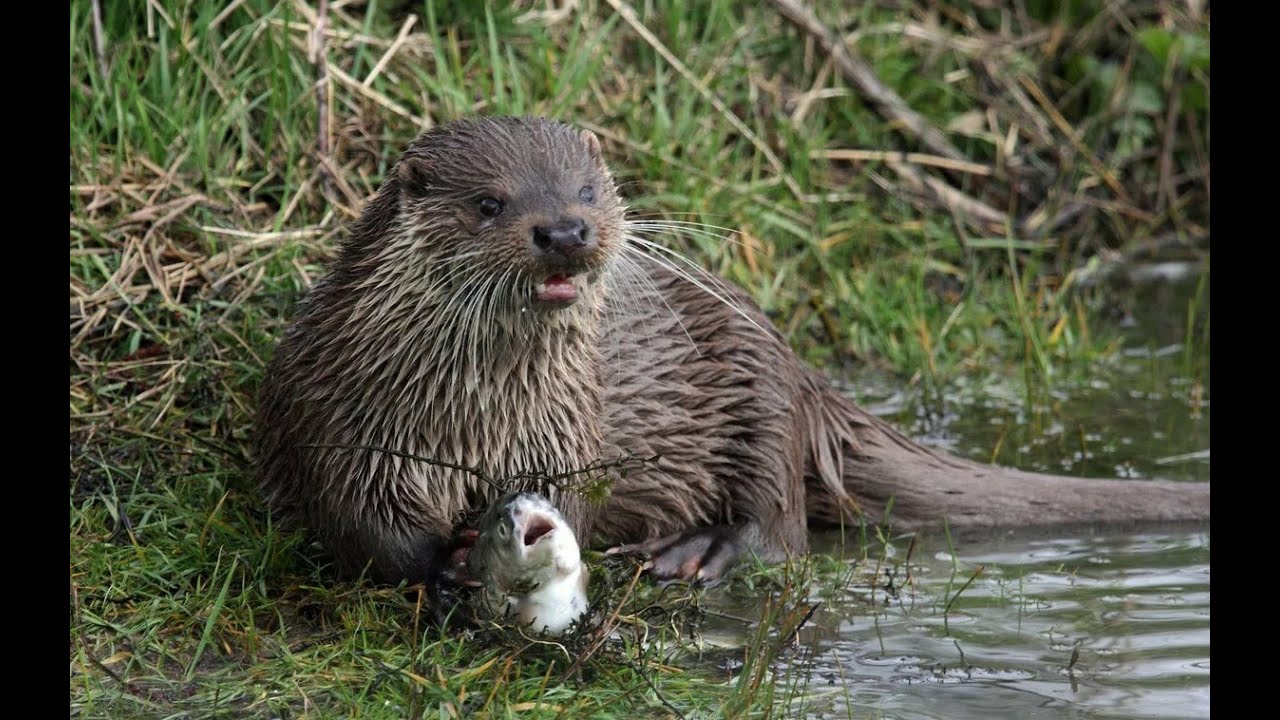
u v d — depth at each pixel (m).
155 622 10.06
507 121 10.75
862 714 9.32
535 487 10.64
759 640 9.57
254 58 16.38
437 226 10.27
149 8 15.90
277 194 15.55
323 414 10.62
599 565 10.45
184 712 9.14
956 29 21.39
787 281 17.12
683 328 12.23
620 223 10.55
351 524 10.55
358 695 9.20
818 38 19.16
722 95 18.62
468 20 17.59
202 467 12.30
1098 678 9.89
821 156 18.67
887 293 17.53
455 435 10.51
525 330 10.38
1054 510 13.28
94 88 15.21
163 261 14.34
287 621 10.38
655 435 12.10
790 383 12.83
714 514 12.58
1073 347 17.11
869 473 13.40
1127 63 21.25
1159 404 15.85
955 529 13.26
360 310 10.51
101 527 11.36
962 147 20.47
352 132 16.19
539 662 9.55
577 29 17.45
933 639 10.59
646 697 9.37
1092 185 20.78
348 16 17.36
